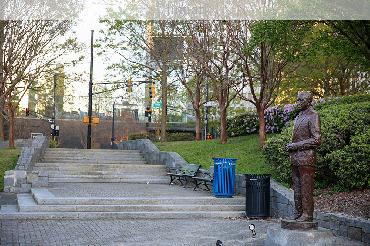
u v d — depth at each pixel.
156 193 16.17
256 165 17.06
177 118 51.94
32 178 17.66
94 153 25.91
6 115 28.53
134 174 21.62
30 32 21.31
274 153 14.95
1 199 15.68
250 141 21.80
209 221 12.67
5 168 20.47
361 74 26.78
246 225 11.94
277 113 22.30
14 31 20.70
